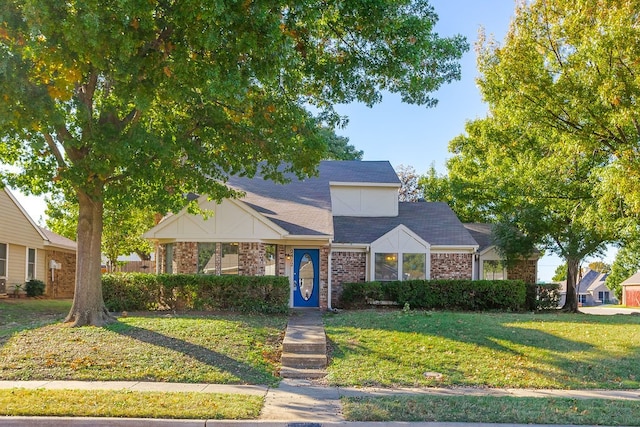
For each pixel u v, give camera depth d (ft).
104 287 58.75
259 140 46.91
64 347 39.14
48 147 46.03
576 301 83.15
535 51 56.08
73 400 27.89
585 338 46.14
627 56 49.32
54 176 46.19
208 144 51.16
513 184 82.79
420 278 75.97
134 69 33.53
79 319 45.91
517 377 36.42
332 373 36.78
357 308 70.54
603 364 39.24
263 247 67.00
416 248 76.18
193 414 25.95
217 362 37.35
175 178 50.85
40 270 94.17
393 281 71.77
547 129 59.72
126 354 37.83
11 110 32.40
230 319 51.01
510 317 56.70
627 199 50.85
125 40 31.01
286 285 59.16
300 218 69.87
